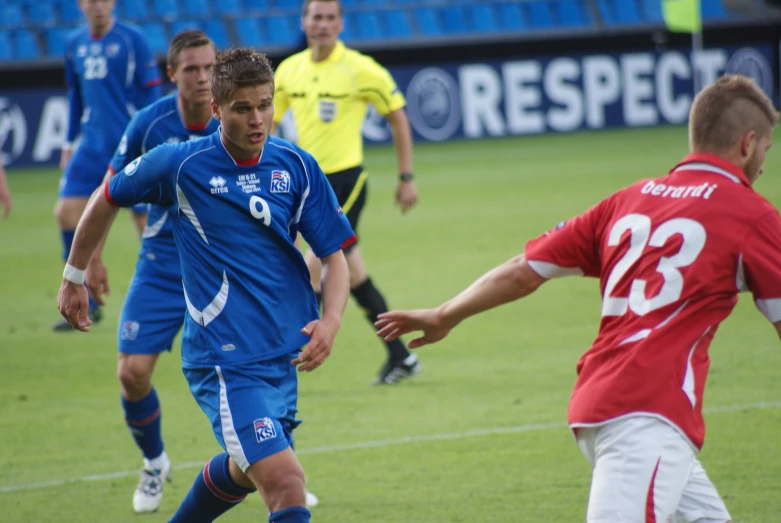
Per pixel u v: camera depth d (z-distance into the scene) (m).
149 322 17.41
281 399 13.03
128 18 86.81
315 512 16.98
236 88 12.28
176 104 17.69
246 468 12.58
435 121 83.19
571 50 87.75
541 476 18.47
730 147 11.33
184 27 85.00
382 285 36.66
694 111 11.55
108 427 22.81
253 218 12.99
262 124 12.50
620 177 60.34
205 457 20.50
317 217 13.58
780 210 47.00
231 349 12.95
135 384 17.22
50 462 20.47
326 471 19.17
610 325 11.27
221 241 12.98
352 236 13.84
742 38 89.94
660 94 86.81
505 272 12.04
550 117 85.00
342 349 29.62
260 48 82.50
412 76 82.44
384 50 83.88
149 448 17.55
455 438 20.89
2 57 78.00
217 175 12.92
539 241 12.00
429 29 90.06
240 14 88.62
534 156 72.38
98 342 31.09
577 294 35.38
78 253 13.41
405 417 22.58
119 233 52.38
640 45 88.81
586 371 11.27
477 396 23.97
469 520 16.41
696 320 10.89
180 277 17.56
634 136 80.12
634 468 10.64
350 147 25.53
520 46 86.75
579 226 11.83
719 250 10.84
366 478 18.70
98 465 20.25
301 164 13.38
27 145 72.62
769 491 17.14
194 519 13.97
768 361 25.75
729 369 25.14
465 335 30.27
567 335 29.62
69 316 13.62
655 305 10.94
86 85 30.86
